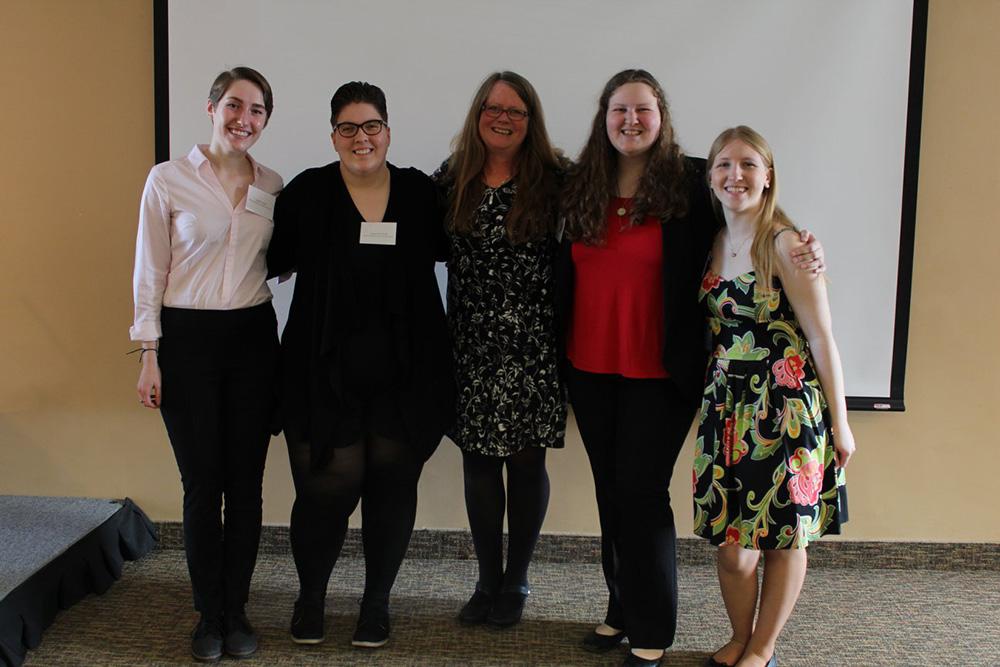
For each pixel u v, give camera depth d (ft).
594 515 10.30
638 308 7.45
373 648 8.18
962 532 10.30
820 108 9.64
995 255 9.89
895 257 9.81
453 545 10.34
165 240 7.58
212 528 7.89
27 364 10.19
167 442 10.28
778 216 7.29
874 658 8.14
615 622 8.27
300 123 9.73
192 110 9.70
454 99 9.70
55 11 9.66
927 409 10.14
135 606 8.91
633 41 9.58
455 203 7.82
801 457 7.02
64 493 10.37
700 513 7.48
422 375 7.83
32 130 9.82
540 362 7.91
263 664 7.86
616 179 7.63
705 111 9.67
